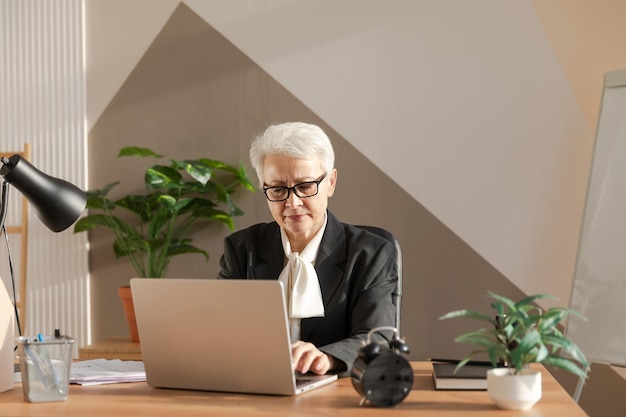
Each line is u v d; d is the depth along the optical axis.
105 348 3.38
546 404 1.47
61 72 3.91
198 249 3.63
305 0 3.68
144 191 3.83
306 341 2.10
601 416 3.37
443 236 3.55
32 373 1.56
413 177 3.57
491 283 3.51
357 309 2.04
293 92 3.68
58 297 3.88
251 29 3.73
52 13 3.92
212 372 1.64
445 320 3.54
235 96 3.74
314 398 1.56
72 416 1.43
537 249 3.48
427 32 3.57
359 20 3.62
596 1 3.45
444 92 3.55
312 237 2.18
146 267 3.78
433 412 1.41
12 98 3.96
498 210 3.51
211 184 3.57
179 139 3.80
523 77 3.50
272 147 2.11
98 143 3.88
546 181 3.48
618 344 3.00
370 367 1.47
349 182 3.62
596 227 3.12
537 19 3.49
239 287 1.57
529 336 1.40
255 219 3.71
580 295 3.12
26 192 1.79
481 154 3.53
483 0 3.52
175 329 1.65
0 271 3.93
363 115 3.61
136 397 1.60
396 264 2.24
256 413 1.43
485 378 1.62
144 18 3.84
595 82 3.44
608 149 3.14
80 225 3.68
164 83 3.82
